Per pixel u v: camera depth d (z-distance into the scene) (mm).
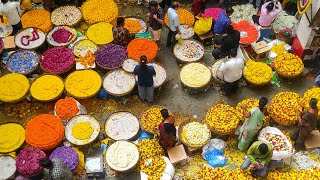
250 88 13555
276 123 12516
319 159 11812
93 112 12930
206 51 14609
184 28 14766
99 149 11961
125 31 13766
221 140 12062
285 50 14344
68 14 14922
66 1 15797
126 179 11422
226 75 12562
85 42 14102
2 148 11570
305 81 13719
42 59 13547
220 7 16094
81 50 13930
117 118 12367
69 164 11211
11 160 11391
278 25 14508
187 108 13125
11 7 13797
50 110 12922
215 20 15086
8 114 12852
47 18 14789
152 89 12664
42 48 14320
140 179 11406
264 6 14352
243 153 11977
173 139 11320
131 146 11664
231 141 12180
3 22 14391
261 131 11828
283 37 14375
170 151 11578
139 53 13734
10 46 13969
